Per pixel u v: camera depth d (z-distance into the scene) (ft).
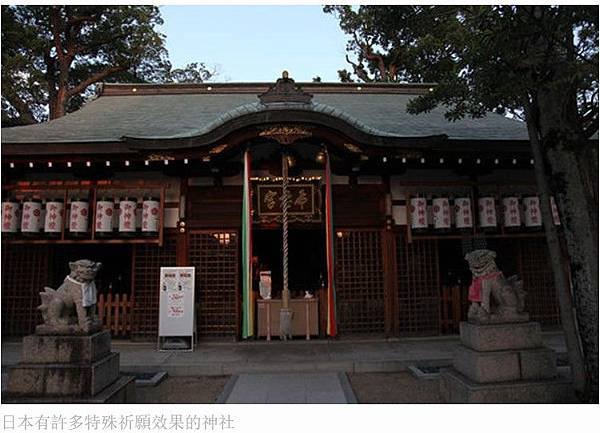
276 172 31.83
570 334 17.42
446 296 32.42
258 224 31.07
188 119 38.32
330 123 27.86
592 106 17.75
